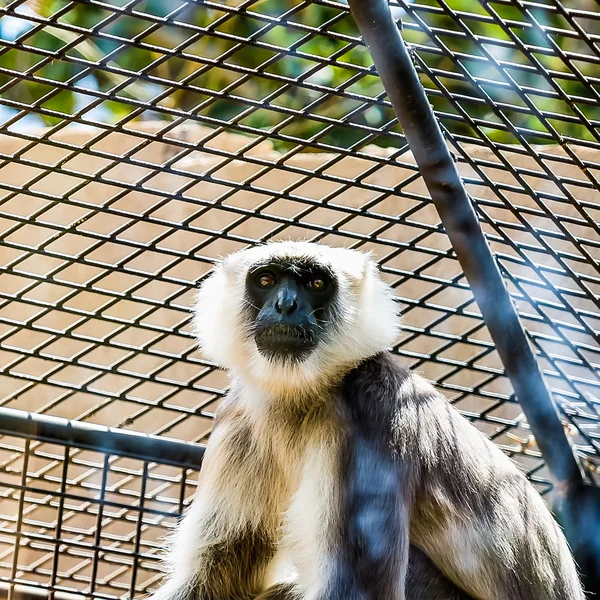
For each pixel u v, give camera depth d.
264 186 15.34
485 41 9.50
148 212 11.02
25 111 10.17
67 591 12.12
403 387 11.03
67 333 11.90
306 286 11.23
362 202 14.99
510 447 13.03
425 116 9.09
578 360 12.22
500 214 13.91
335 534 10.11
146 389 15.77
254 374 11.14
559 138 10.19
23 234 15.80
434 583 10.84
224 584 11.41
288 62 18.41
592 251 13.68
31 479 12.69
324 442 10.63
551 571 11.27
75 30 9.52
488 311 10.45
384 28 8.55
